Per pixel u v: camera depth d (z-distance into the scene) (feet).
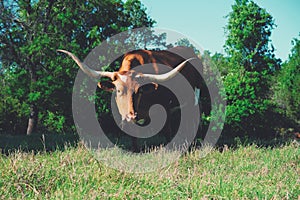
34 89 51.37
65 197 14.93
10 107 63.00
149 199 15.28
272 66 53.11
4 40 53.98
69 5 55.93
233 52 52.16
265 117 52.39
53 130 62.39
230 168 22.58
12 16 54.44
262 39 51.90
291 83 90.12
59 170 18.49
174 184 17.07
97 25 57.36
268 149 30.55
